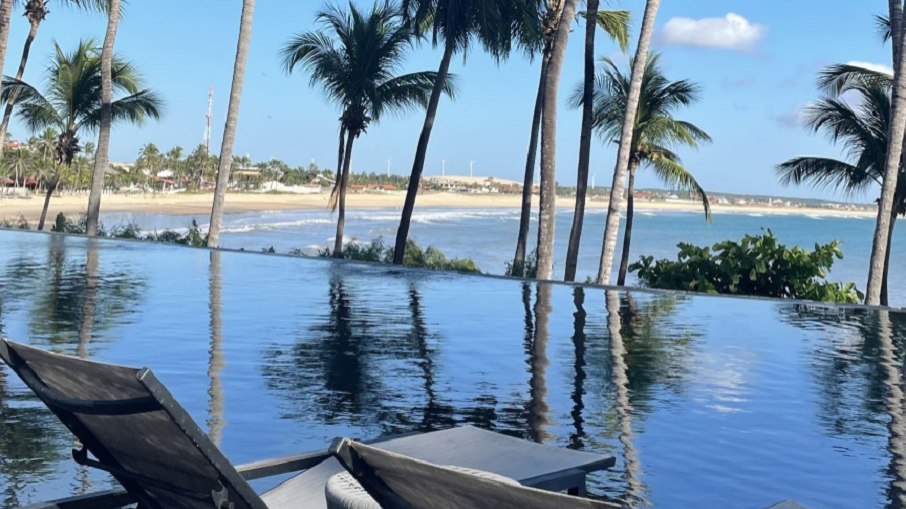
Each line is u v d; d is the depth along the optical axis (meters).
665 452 4.69
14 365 2.55
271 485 3.76
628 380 6.58
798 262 15.38
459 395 5.94
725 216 149.12
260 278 13.62
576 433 5.04
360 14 26.73
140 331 8.21
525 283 13.86
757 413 5.61
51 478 3.94
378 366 6.86
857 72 22.75
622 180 17.44
